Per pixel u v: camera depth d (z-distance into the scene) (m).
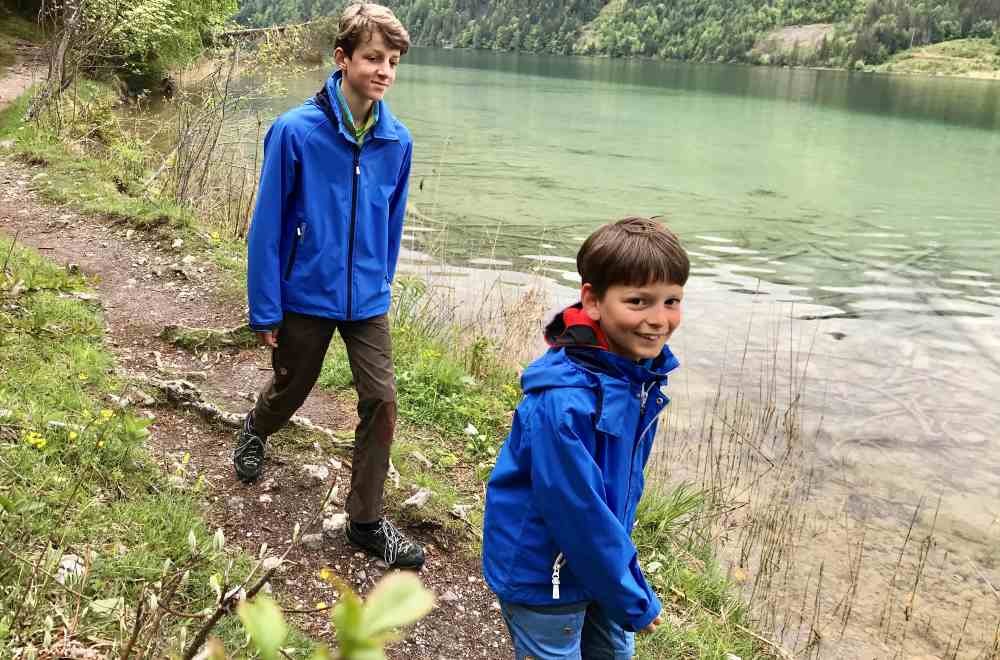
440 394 5.30
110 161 10.17
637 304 2.01
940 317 9.68
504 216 14.41
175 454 3.81
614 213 15.48
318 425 4.57
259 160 10.75
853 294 10.57
